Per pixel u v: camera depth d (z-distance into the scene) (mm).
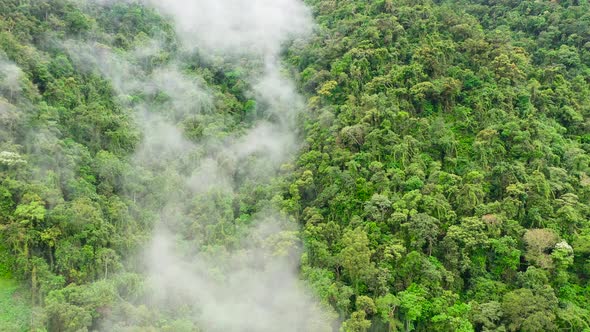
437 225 66375
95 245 65188
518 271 64125
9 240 61969
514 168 71375
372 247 65625
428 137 79312
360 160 76500
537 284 60875
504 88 84812
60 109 80250
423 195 69625
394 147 75500
